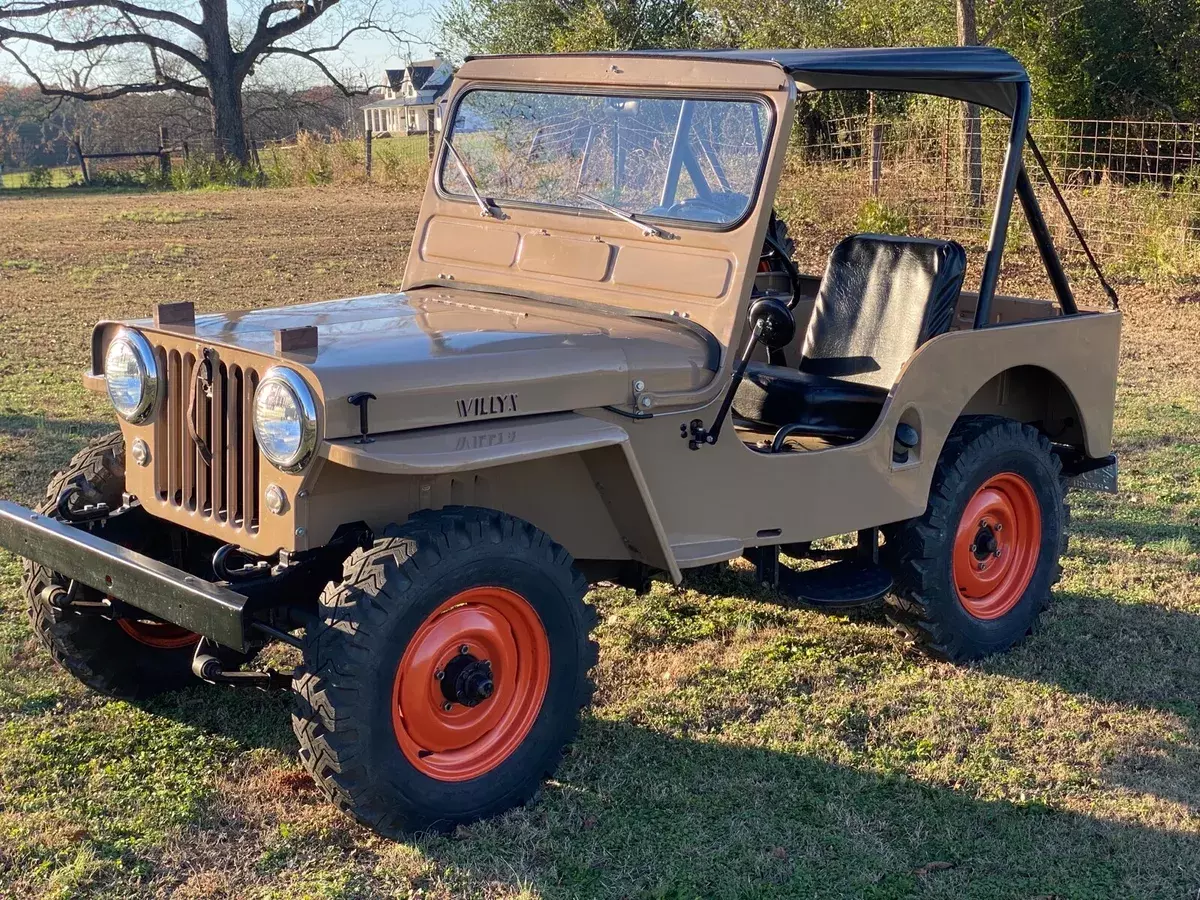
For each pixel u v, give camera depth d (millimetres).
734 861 3389
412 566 3199
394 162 27266
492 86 4496
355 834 3465
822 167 17500
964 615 4680
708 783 3787
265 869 3293
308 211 21328
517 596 3459
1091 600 5336
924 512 4520
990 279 4520
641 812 3625
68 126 46406
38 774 3727
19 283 13328
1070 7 21016
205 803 3605
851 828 3557
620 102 4152
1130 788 3824
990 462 4629
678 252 3979
